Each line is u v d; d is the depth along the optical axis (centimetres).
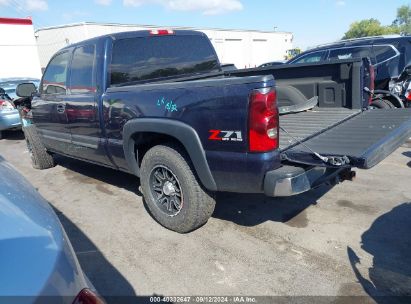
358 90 380
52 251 126
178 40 448
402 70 697
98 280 286
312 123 352
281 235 337
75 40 2947
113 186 498
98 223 385
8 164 202
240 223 363
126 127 356
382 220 354
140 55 407
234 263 297
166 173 344
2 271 112
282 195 263
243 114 263
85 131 425
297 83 427
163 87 314
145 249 327
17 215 138
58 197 472
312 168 277
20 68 2241
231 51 3812
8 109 913
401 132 301
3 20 2138
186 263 302
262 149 262
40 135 553
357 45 774
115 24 2966
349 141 285
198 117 290
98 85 385
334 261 293
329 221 358
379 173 488
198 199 323
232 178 285
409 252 300
